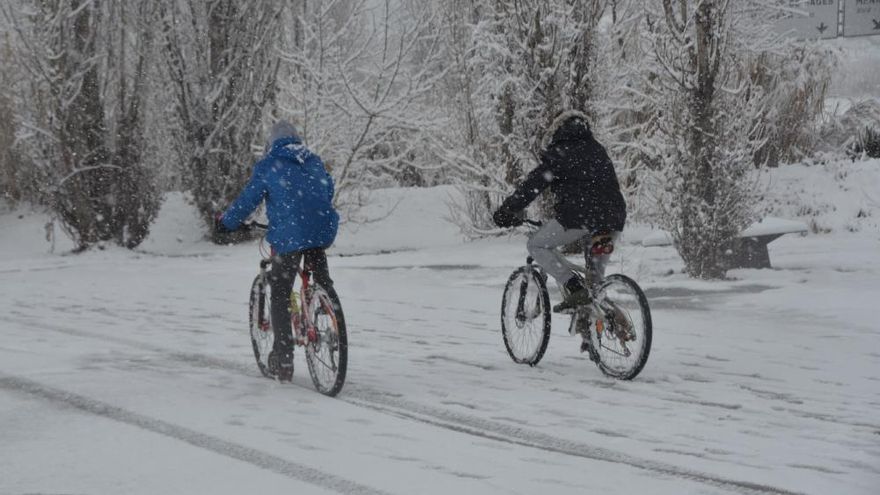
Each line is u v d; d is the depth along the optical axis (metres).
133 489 12.39
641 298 19.12
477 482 12.71
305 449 14.31
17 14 57.44
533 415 16.59
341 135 56.03
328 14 55.12
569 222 19.73
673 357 22.02
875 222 51.69
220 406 17.16
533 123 45.88
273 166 18.41
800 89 64.06
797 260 39.78
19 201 68.62
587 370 20.72
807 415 16.72
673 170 36.28
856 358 21.78
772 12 55.41
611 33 50.03
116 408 16.92
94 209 57.31
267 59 58.06
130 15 57.00
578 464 13.60
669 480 12.89
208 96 57.81
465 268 41.91
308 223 18.27
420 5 55.59
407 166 69.62
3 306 32.00
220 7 57.56
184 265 47.62
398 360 21.97
